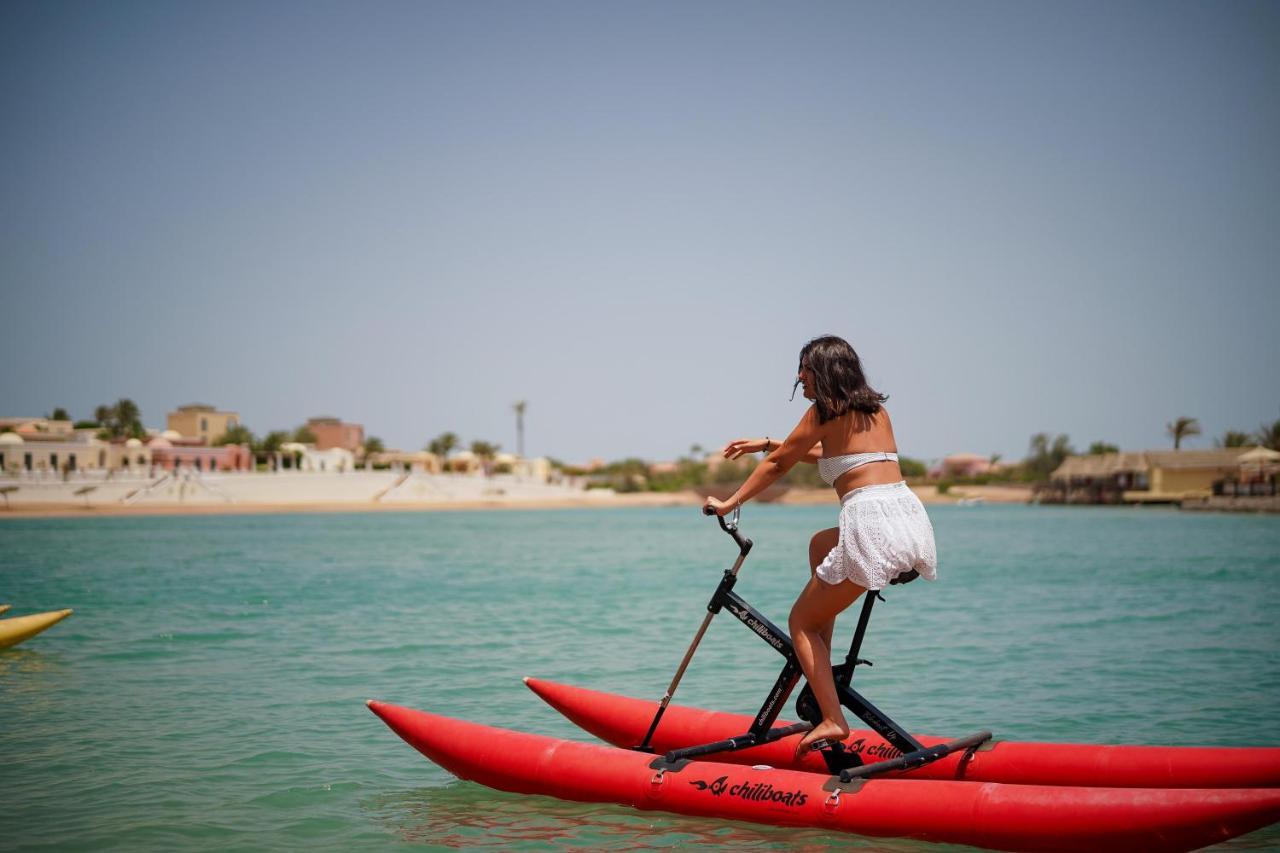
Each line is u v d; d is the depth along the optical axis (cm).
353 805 567
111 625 1409
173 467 11469
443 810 557
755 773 508
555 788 550
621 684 931
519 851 493
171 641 1244
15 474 9769
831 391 461
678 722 617
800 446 469
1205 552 3206
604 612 1597
